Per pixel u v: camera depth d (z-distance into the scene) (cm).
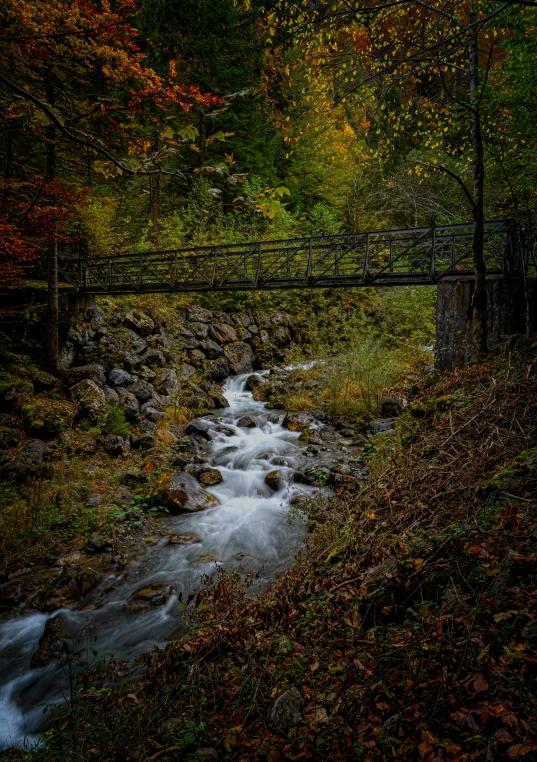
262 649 346
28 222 816
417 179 1920
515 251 947
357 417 1123
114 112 283
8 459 830
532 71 902
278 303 1991
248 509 774
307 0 495
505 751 196
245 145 1848
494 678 234
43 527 696
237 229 2000
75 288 1381
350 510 542
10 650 482
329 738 239
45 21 307
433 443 563
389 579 349
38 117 274
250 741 260
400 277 1080
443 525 402
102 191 1065
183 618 496
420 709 235
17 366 1055
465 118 957
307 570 453
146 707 319
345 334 1725
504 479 407
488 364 759
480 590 300
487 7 784
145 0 475
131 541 690
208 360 1549
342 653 310
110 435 967
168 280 1396
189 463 966
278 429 1166
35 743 363
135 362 1254
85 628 507
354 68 591
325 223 2183
